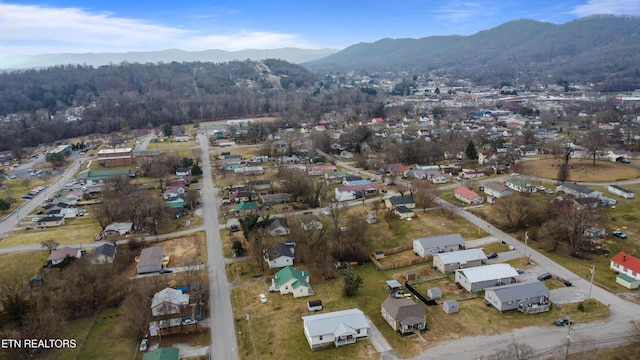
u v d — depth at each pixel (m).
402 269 78.88
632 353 51.16
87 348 57.75
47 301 65.62
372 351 55.19
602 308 62.16
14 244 93.06
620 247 82.69
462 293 68.81
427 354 53.88
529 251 82.25
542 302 63.53
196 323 61.22
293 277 71.38
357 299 68.44
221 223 104.62
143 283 71.75
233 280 76.38
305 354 55.16
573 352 51.88
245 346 57.38
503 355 50.97
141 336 59.78
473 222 98.69
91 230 102.19
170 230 100.88
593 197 105.06
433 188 116.88
